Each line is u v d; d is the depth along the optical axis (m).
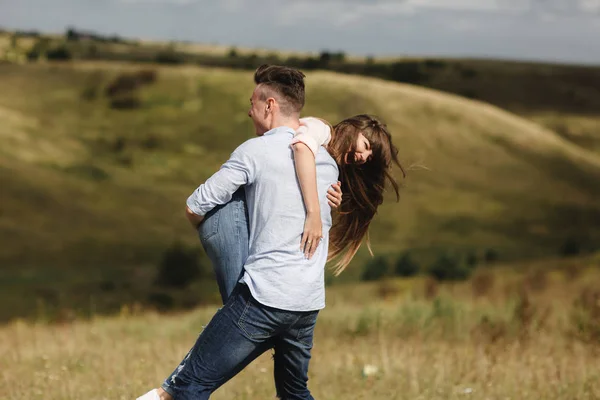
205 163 103.62
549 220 97.38
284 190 4.20
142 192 93.56
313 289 4.21
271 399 6.42
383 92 113.94
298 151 4.23
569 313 12.66
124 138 107.56
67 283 64.81
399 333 11.46
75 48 184.50
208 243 4.30
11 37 172.75
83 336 12.37
